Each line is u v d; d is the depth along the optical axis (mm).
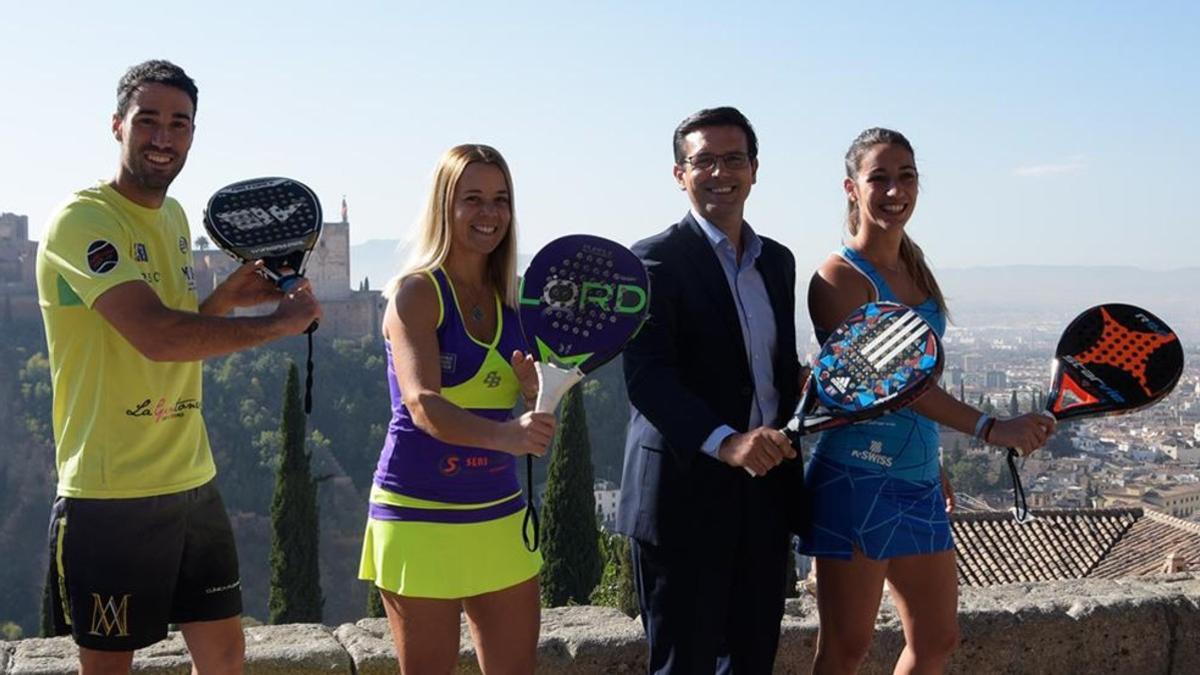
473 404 2807
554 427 2646
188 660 3398
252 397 77500
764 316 3158
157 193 2809
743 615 3146
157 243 2838
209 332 2648
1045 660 3980
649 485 3098
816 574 3312
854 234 3395
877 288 3246
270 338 2725
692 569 3070
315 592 24891
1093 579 4375
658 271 3076
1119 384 3104
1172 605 4082
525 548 2854
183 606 2887
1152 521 18922
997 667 3947
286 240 2842
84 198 2729
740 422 3088
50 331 2742
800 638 3801
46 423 80125
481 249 2803
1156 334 3141
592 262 2799
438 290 2768
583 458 19016
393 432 2812
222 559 2930
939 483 3264
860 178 3285
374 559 2834
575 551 18797
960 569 17375
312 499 24891
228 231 2832
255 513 71375
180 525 2816
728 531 3070
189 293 2904
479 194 2779
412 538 2754
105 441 2717
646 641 3666
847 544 3172
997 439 3107
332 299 98125
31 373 83125
